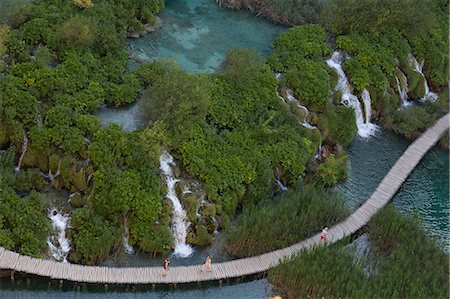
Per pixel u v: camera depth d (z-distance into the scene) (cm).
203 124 4947
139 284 4031
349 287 3994
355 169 5391
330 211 4688
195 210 4538
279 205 4647
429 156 5703
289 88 5641
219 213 4594
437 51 6544
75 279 3953
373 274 4222
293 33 6144
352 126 5606
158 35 6206
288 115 5350
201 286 4144
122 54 5581
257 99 5347
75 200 4453
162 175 4606
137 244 4319
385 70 6112
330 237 4544
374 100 5984
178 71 5109
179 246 4434
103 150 4544
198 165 4675
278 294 4131
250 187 4781
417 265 4319
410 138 5828
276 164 4994
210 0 6950
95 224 4247
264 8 6762
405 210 5091
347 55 6156
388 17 6341
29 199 4309
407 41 6506
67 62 5078
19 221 4138
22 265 3941
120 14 5988
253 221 4497
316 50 5978
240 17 6756
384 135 5859
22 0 5722
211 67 5878
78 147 4588
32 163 4619
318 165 5228
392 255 4353
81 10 5747
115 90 5125
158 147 4597
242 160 4841
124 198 4341
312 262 4175
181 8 6725
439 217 5075
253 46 6316
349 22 6297
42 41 5350
